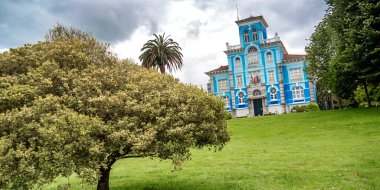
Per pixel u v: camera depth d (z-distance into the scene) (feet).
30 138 25.94
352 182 34.04
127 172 52.44
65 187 27.68
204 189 36.58
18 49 34.27
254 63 233.76
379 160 43.52
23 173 24.57
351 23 98.17
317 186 33.78
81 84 31.58
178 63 188.55
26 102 29.58
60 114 27.12
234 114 235.81
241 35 239.09
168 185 39.75
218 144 36.99
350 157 47.34
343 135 72.43
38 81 30.94
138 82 34.71
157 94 32.63
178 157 30.37
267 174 41.65
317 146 61.62
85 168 26.27
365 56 95.40
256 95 231.30
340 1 103.86
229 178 41.45
